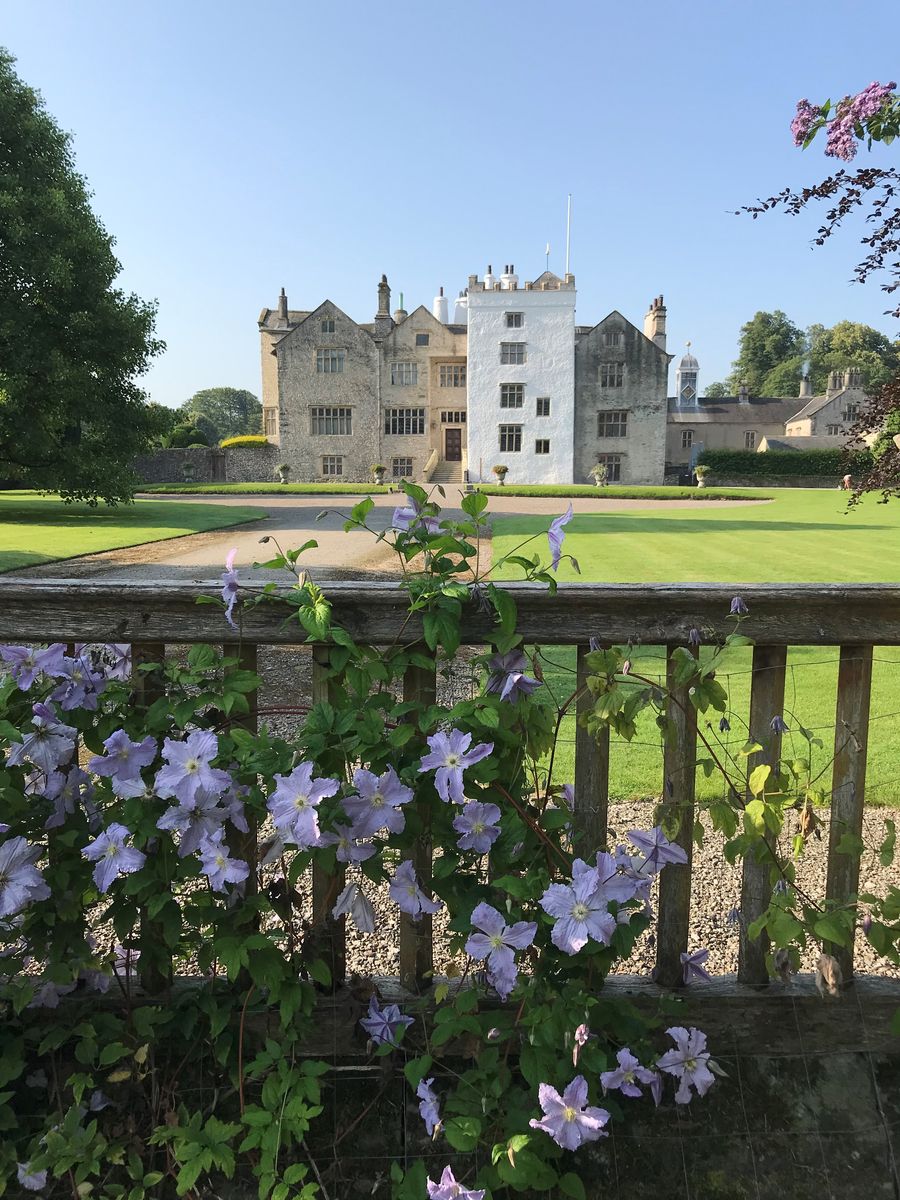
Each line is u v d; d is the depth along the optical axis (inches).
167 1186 58.6
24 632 62.2
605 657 57.6
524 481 1581.0
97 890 56.3
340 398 1625.2
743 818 59.3
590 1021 56.6
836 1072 64.3
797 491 1380.4
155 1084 59.7
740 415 2134.6
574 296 1549.0
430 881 60.7
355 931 91.4
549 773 62.2
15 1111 61.6
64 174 765.3
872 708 189.6
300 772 51.9
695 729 63.4
